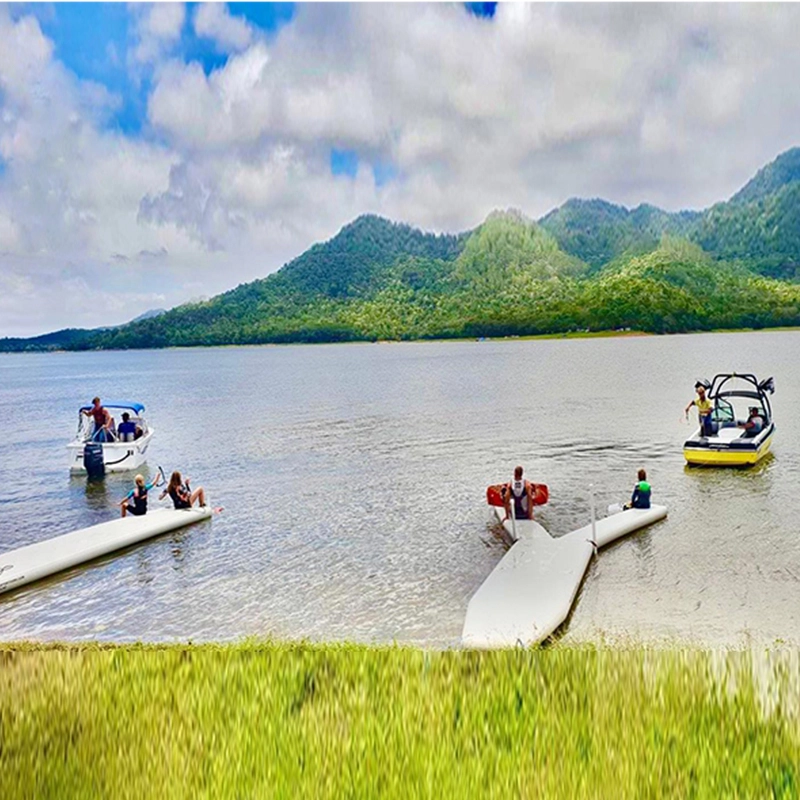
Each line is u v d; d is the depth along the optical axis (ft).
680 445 102.06
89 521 69.97
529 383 230.27
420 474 85.97
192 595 47.70
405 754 14.43
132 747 14.88
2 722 15.37
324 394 214.48
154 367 492.95
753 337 572.92
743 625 40.22
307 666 17.04
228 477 88.58
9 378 414.21
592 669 15.99
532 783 13.58
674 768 13.58
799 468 82.43
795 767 13.24
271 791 13.87
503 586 45.52
